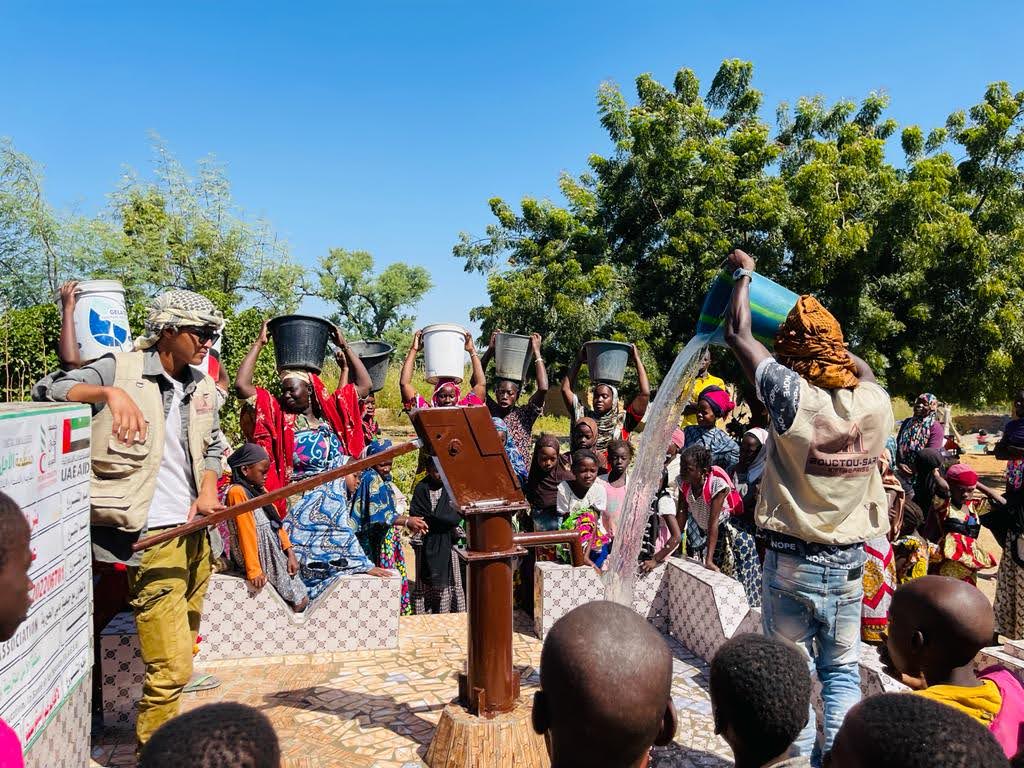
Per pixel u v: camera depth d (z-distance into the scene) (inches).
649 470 163.8
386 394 944.3
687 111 625.3
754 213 560.1
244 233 980.6
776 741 72.6
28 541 70.5
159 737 49.0
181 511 141.4
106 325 173.6
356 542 208.4
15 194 820.6
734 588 185.5
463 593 233.8
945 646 88.0
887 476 231.1
